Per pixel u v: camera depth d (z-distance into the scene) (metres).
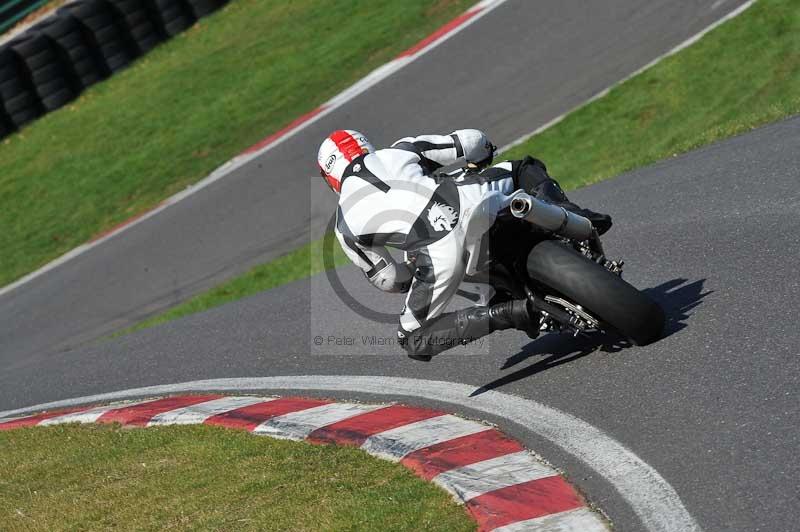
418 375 21.22
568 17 56.84
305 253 42.66
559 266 16.73
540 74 51.62
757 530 11.70
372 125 53.78
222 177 56.22
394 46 64.38
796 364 15.27
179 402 23.83
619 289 16.72
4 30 86.62
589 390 17.20
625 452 14.58
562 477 14.34
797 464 12.71
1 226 61.66
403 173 17.36
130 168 62.66
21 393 32.28
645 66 47.84
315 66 66.50
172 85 71.88
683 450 14.05
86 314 45.25
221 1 82.94
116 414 23.94
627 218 27.30
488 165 19.72
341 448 17.47
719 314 18.12
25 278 53.56
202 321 33.84
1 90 73.38
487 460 15.45
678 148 34.69
